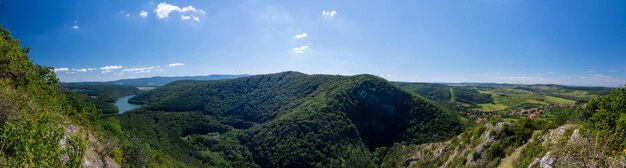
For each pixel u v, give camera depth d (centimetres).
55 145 1329
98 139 2995
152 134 11512
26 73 2531
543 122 3628
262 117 17475
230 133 14625
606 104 2739
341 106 12719
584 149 881
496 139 3875
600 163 829
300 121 11844
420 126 11519
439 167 5028
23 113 1285
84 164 1903
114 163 2700
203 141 13625
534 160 2623
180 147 11875
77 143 1595
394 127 12200
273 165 10619
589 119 2614
